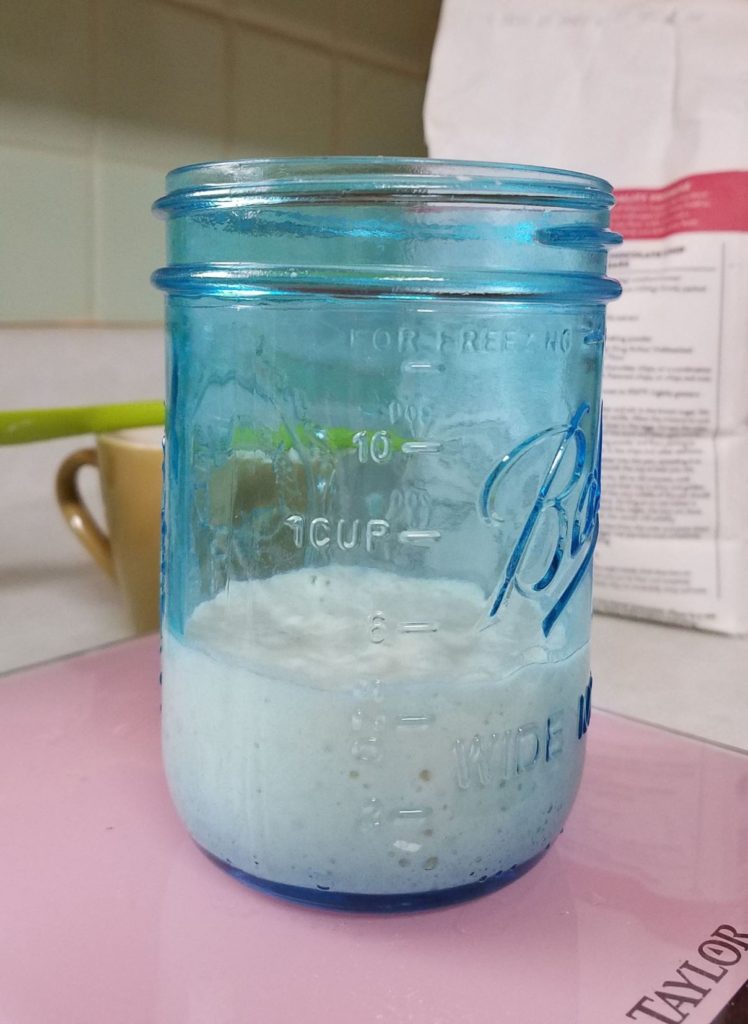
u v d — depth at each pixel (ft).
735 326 1.95
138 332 2.41
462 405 1.07
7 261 2.14
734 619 2.03
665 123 1.96
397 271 0.98
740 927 1.08
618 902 1.12
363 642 1.05
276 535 1.07
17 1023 0.91
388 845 1.04
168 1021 0.92
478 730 1.04
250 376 1.07
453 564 1.08
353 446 1.06
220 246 1.06
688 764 1.45
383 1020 0.93
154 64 2.30
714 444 1.99
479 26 2.05
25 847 1.20
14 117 2.09
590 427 1.17
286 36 2.56
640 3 1.95
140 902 1.10
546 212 1.04
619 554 2.09
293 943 1.04
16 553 2.26
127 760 1.42
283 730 1.03
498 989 0.97
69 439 2.31
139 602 1.93
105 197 2.28
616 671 1.83
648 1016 0.94
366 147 2.86
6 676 1.70
